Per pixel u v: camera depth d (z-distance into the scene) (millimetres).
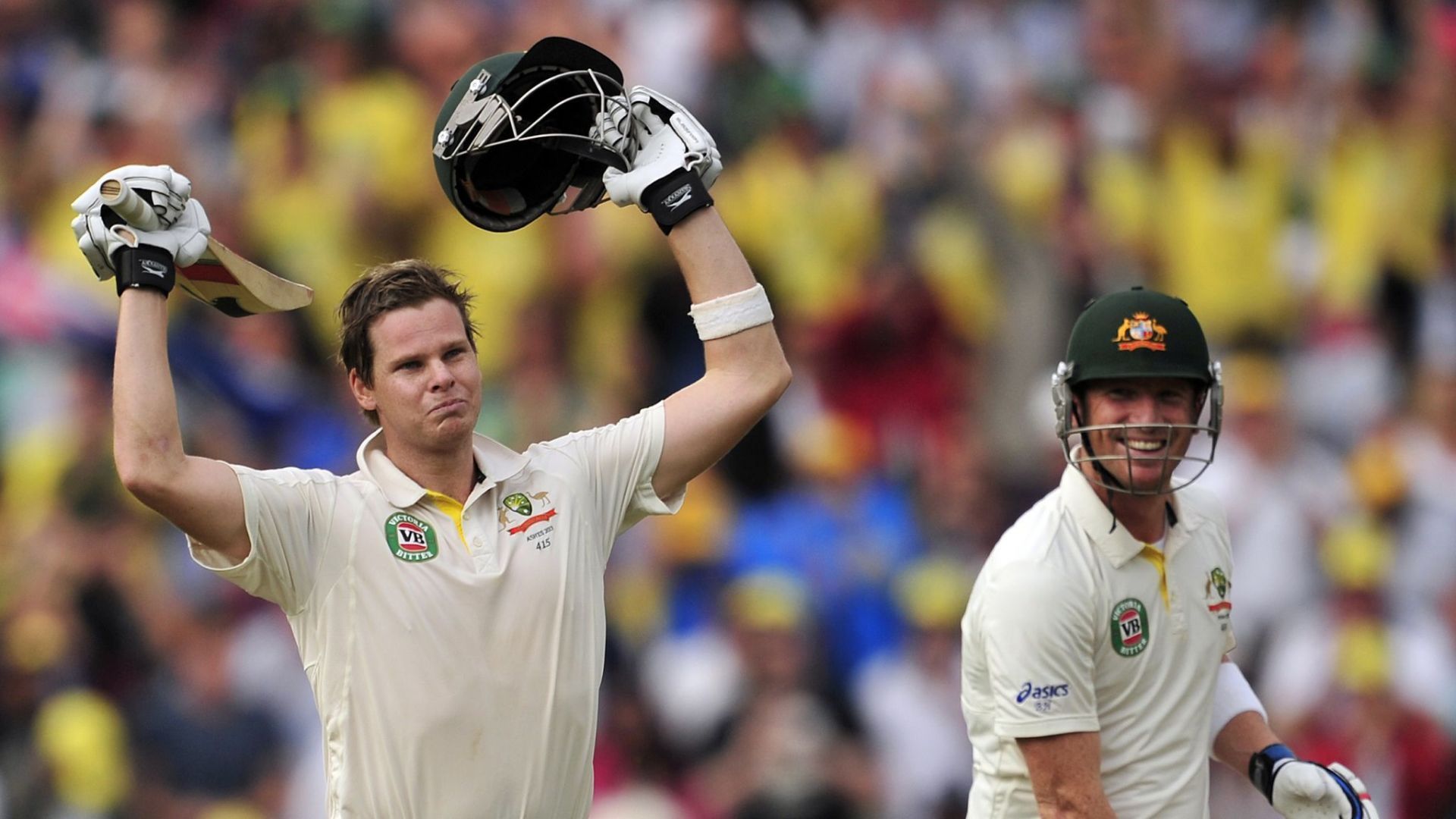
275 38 40094
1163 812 14422
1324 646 33812
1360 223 44312
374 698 12820
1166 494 14500
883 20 43406
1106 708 14406
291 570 12906
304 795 30609
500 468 13312
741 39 41375
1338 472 39094
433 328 13086
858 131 41719
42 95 39250
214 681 30875
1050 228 41094
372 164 37906
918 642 33375
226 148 38938
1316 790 14828
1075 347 14500
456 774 12750
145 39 40062
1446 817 32531
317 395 35844
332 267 36938
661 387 37000
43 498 32750
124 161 38375
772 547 34219
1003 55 44031
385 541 12977
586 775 13273
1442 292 44594
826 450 36719
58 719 30109
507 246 37156
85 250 12891
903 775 31906
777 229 39688
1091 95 44031
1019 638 14125
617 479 13758
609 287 37219
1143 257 42250
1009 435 38906
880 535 34906
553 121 13734
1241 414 36875
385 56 39406
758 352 13938
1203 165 43500
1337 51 46688
